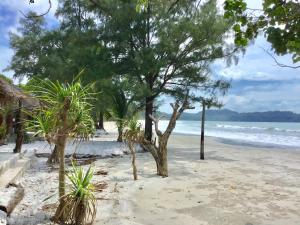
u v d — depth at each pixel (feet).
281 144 88.99
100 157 49.39
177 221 21.47
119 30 64.08
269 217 22.67
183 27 59.67
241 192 29.30
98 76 60.39
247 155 57.36
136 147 58.80
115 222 20.38
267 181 34.30
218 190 29.86
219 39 63.46
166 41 59.52
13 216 20.03
